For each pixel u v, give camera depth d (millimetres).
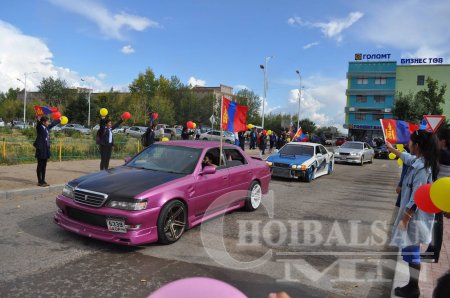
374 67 59094
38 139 8914
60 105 66625
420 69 57344
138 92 71812
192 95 76000
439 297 1735
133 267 4582
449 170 4930
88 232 5160
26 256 4781
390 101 58375
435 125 9617
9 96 90750
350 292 4199
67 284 4047
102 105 59562
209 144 7066
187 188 5762
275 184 12109
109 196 5086
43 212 7000
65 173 11453
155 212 5148
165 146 6957
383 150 30234
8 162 12938
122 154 18078
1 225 6066
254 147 28594
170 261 4828
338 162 22859
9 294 3756
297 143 14680
